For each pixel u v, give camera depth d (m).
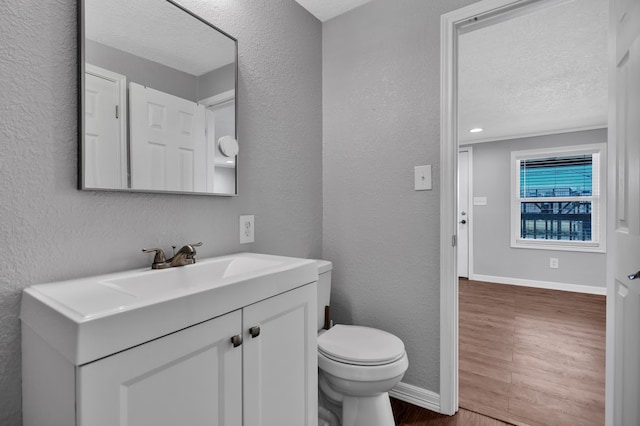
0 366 0.78
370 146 1.78
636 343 0.94
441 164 1.55
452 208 1.54
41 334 0.68
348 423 1.33
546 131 4.11
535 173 4.40
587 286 3.99
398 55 1.69
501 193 4.55
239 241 1.41
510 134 4.27
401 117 1.68
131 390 0.60
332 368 1.29
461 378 1.92
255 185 1.49
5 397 0.78
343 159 1.88
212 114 1.27
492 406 1.63
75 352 0.54
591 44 2.00
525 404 1.65
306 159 1.82
